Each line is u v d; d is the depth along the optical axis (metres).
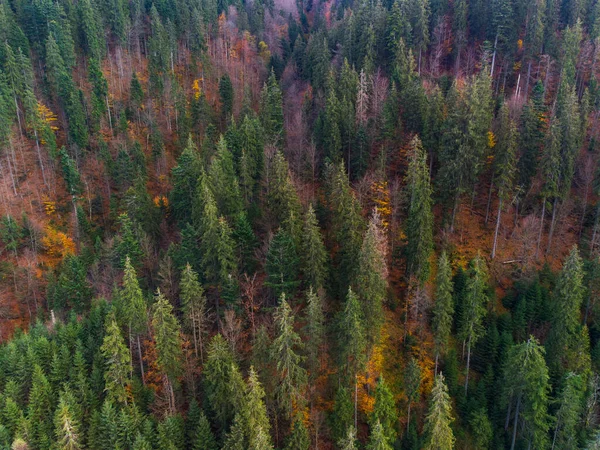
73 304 51.03
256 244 50.44
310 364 40.47
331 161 60.81
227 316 41.66
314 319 39.16
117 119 78.25
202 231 48.28
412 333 47.78
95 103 74.06
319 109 70.88
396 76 69.56
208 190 48.47
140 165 69.69
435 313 43.62
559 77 71.75
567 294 43.06
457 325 48.28
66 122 75.50
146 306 43.31
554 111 60.94
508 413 42.12
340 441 34.88
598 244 53.91
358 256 42.81
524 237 54.22
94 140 74.44
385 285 42.16
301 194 57.06
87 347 43.59
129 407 38.50
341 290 47.09
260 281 48.53
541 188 55.69
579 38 71.69
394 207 52.53
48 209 66.88
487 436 40.94
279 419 40.34
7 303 56.84
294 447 36.09
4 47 73.31
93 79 77.69
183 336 43.69
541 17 75.12
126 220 52.78
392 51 76.38
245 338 44.50
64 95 73.19
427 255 47.38
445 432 34.78
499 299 52.34
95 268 53.78
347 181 51.34
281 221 50.25
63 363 41.44
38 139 72.06
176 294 49.59
